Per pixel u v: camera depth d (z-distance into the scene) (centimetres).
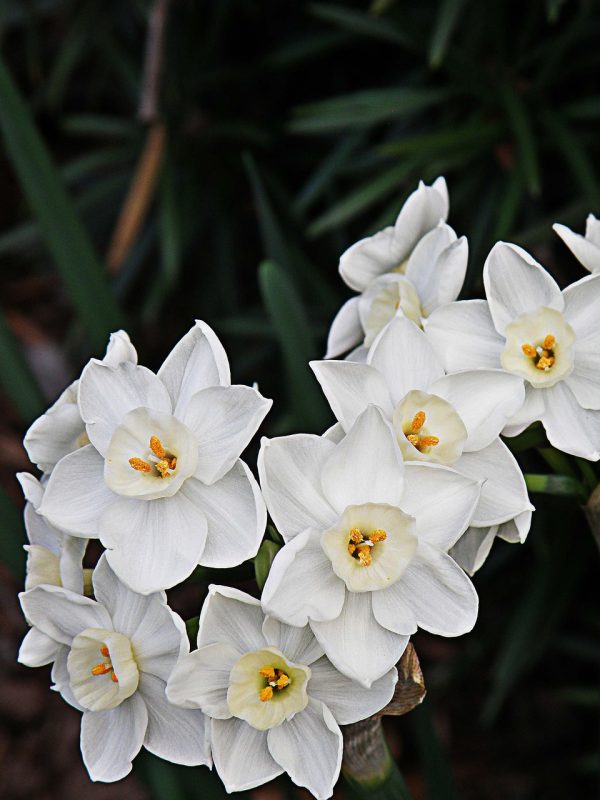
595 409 35
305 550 33
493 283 35
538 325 35
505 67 46
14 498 56
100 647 34
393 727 52
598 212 44
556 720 52
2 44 63
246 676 33
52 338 63
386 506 33
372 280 37
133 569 34
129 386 34
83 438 35
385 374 35
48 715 53
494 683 52
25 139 41
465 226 47
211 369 34
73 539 34
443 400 34
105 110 65
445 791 40
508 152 45
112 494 34
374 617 34
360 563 33
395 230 37
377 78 52
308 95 53
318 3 50
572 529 45
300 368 40
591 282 35
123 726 34
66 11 54
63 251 42
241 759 33
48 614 34
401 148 44
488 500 34
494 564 47
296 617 33
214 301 56
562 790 51
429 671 52
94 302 42
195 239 55
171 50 51
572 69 46
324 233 53
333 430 34
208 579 35
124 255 55
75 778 51
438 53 43
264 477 33
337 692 33
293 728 33
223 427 34
